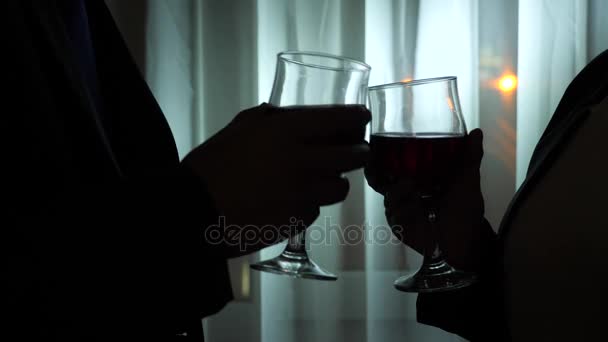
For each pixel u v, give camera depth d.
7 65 0.53
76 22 0.65
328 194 0.53
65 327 0.49
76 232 0.49
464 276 0.72
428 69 1.40
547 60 1.40
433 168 0.67
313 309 1.49
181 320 0.51
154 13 1.40
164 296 0.50
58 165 0.53
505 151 1.41
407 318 1.48
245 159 0.52
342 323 1.49
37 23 0.57
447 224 0.75
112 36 0.70
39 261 0.49
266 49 1.43
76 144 0.57
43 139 0.52
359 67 0.63
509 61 1.39
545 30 1.39
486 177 1.42
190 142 1.45
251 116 0.57
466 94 1.40
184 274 0.50
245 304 1.48
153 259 0.50
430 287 0.69
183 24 1.42
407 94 0.68
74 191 0.51
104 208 0.50
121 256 0.50
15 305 0.48
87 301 0.49
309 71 0.62
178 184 0.51
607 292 0.71
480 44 1.39
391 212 0.75
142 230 0.50
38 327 0.49
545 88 1.40
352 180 1.42
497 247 0.75
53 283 0.49
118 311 0.49
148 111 0.71
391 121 0.69
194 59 1.42
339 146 0.53
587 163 0.72
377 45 1.41
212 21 1.42
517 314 0.74
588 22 1.38
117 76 0.70
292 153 0.52
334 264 1.46
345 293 1.48
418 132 0.69
